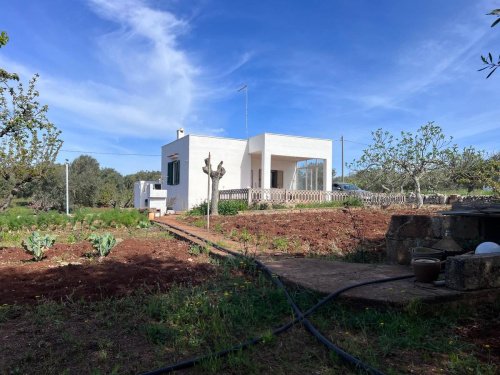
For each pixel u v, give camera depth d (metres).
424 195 19.20
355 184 25.33
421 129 16.92
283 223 12.24
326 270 5.82
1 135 8.87
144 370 3.08
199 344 3.52
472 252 5.35
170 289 5.15
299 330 3.90
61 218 12.86
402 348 3.46
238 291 5.12
